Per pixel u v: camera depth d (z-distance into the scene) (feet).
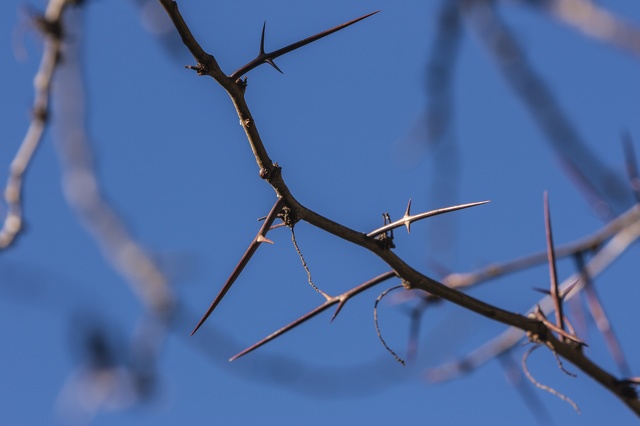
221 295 5.06
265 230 5.08
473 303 5.25
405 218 5.14
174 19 4.98
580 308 5.62
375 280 5.24
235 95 5.03
